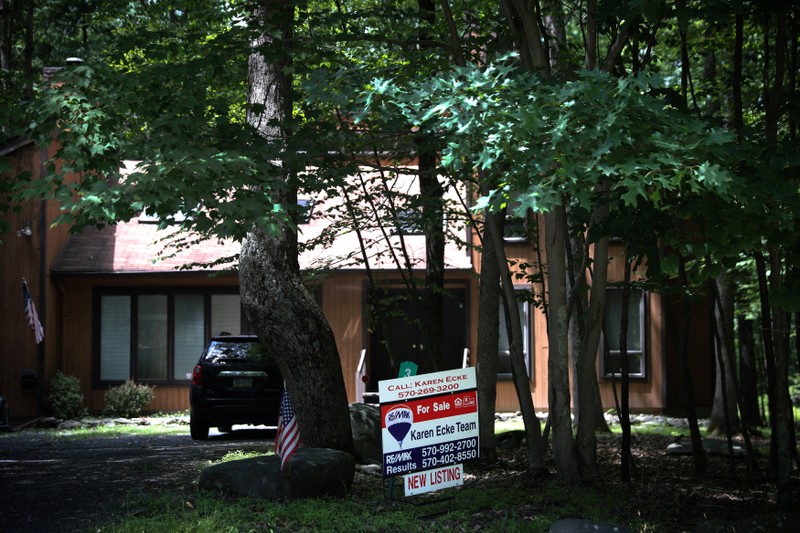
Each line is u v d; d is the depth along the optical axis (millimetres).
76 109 6734
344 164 9047
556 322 8992
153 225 22609
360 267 20766
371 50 11633
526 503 8078
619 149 6051
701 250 6926
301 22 9359
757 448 15523
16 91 15039
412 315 21766
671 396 21781
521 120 5922
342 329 21250
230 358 15156
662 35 15180
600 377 21547
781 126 11922
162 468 10273
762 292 10375
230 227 6312
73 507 7793
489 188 8820
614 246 21469
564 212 9156
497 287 11062
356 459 10742
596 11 8758
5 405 19078
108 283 21547
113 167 6812
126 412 20562
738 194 5969
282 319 9438
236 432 17031
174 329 21719
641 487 9891
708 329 21875
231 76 10445
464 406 8359
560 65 11891
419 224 11180
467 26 12109
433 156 11023
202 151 6617
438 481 8188
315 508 7586
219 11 12398
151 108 7355
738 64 9922
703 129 6430
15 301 20344
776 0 8164
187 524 6746
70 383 20406
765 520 7160
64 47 27516
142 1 17562
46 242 20641
